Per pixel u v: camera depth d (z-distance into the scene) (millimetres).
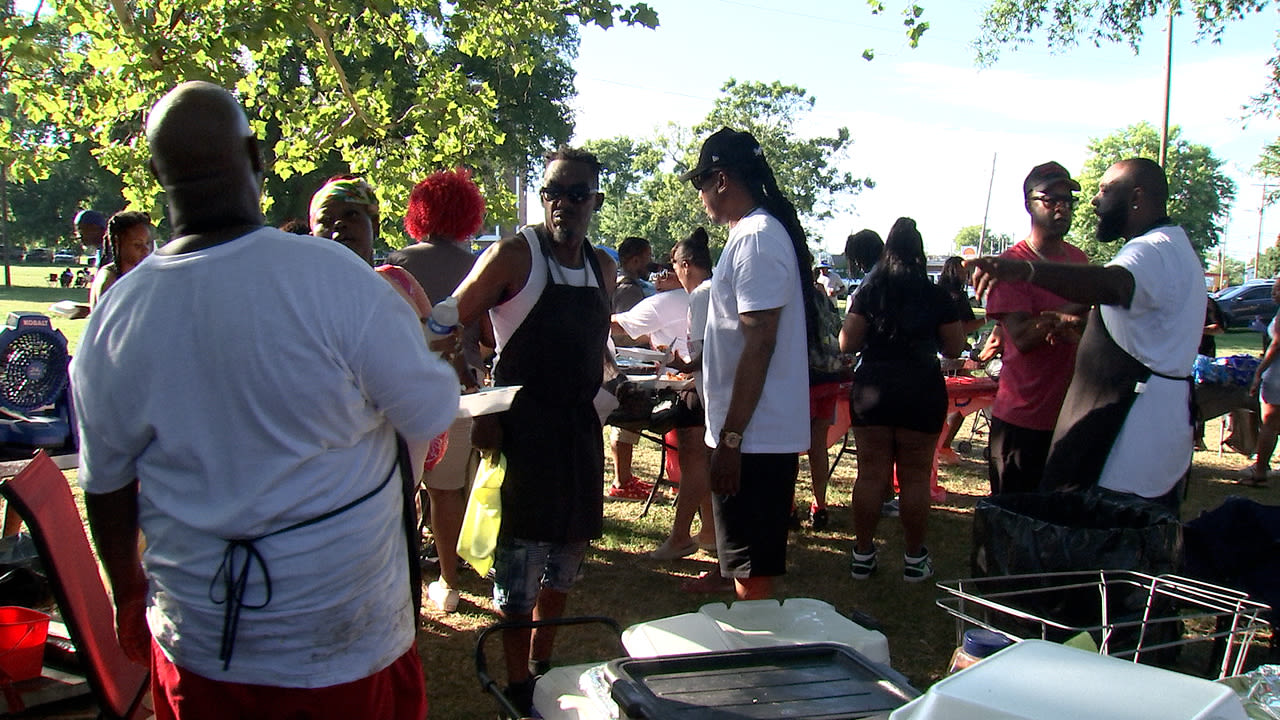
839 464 7859
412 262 4098
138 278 1615
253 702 1645
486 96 7082
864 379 4613
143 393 1583
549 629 3150
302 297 1585
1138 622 2648
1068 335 4031
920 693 1914
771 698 1897
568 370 2945
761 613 2803
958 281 6098
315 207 3279
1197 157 72500
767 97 64125
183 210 1642
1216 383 7281
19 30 5262
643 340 6676
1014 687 1568
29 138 6051
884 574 4930
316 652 1646
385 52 19531
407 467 1861
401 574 1820
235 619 1602
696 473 5055
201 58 5344
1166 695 1535
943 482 7195
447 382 1754
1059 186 4207
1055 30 12133
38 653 2732
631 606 4422
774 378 3094
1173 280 3221
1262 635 3623
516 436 2941
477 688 3533
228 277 1567
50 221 65375
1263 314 30703
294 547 1606
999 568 3236
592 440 3068
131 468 1687
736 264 3057
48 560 2242
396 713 1846
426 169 6574
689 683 1958
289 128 6379
